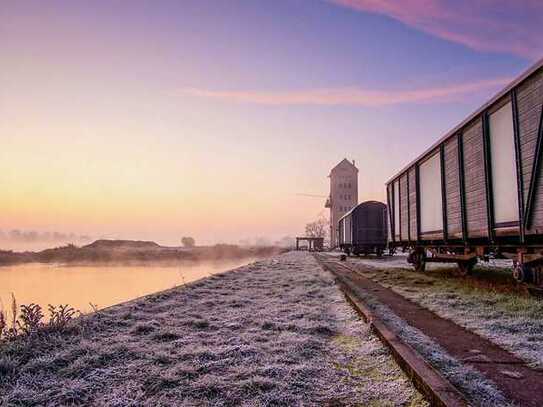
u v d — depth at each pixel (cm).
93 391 381
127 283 2500
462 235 1127
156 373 422
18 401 356
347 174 9194
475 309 792
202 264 4981
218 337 576
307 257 3391
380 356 484
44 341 529
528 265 892
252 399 361
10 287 2242
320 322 671
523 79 796
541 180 752
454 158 1217
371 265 2264
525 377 418
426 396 357
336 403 355
